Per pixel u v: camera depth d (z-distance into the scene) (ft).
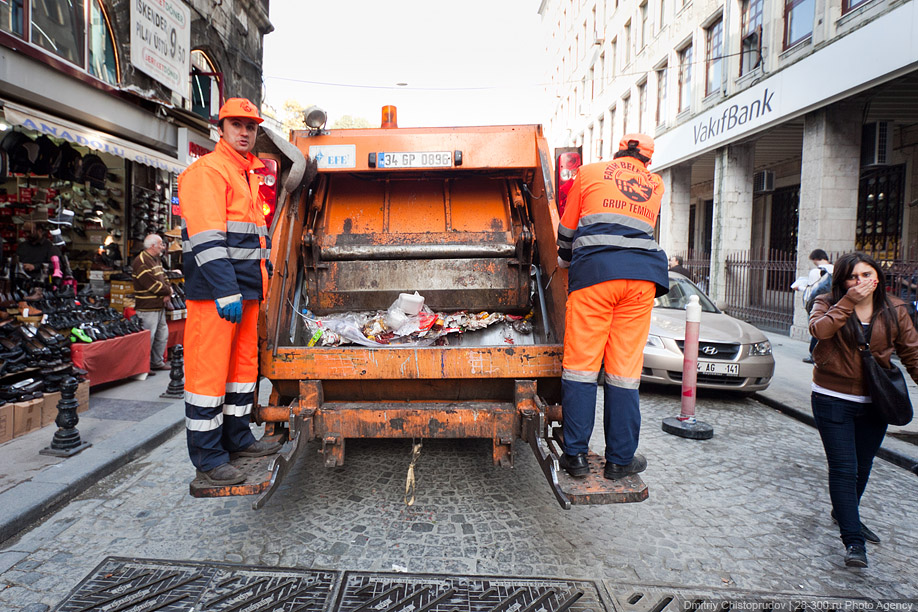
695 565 10.11
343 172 13.35
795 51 37.91
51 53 22.63
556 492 9.05
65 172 24.86
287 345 11.75
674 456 15.84
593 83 96.17
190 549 10.31
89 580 9.24
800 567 10.14
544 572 9.76
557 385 11.58
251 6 43.55
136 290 23.89
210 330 9.30
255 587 9.12
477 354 10.71
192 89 36.65
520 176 14.73
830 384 10.73
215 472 9.23
